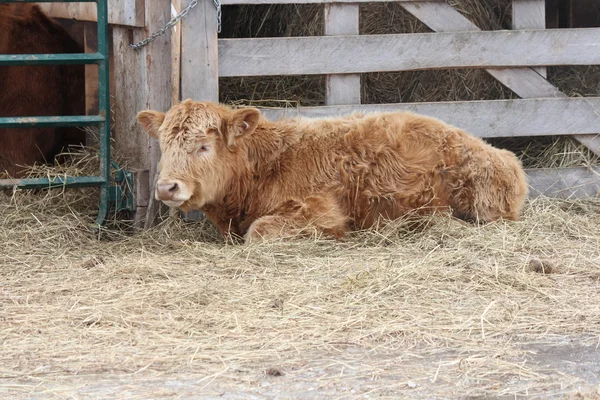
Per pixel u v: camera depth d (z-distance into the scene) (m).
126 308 5.14
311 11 9.20
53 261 6.49
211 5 7.97
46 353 4.44
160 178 6.76
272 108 8.30
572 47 8.45
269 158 7.19
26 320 4.96
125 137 8.10
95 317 4.97
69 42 8.62
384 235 6.95
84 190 8.00
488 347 4.51
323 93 9.04
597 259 6.30
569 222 7.38
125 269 6.01
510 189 7.30
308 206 7.01
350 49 8.21
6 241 6.91
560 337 4.68
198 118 6.84
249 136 7.18
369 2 8.45
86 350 4.48
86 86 8.38
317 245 6.71
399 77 9.04
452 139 7.33
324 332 4.74
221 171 6.98
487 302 5.24
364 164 7.18
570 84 9.20
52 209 7.57
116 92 8.12
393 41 8.25
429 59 8.31
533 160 8.91
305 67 8.20
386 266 5.91
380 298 5.29
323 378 4.08
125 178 7.79
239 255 6.39
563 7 10.20
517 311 5.08
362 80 9.02
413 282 5.59
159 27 7.80
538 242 6.66
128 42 7.98
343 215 7.17
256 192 7.18
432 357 4.37
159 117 7.04
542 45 8.42
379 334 4.69
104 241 7.47
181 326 4.83
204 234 7.62
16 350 4.48
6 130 8.23
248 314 5.02
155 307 5.19
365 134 7.30
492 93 8.99
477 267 5.92
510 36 8.38
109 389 3.96
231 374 4.14
